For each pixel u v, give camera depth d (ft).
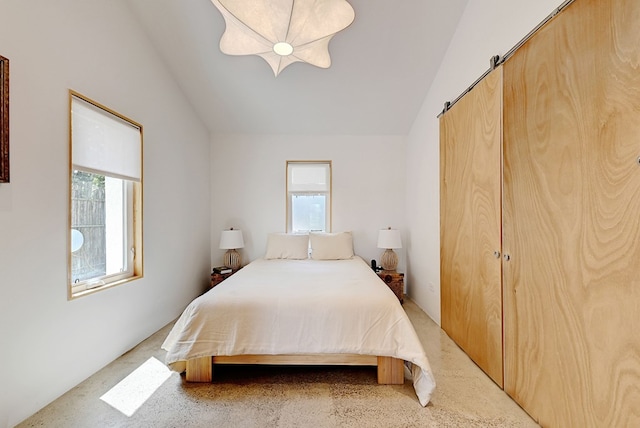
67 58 5.97
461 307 7.86
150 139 8.83
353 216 13.51
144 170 8.52
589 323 4.01
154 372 6.63
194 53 9.37
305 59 7.06
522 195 5.40
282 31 5.84
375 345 6.03
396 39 8.98
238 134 13.47
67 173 5.95
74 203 6.51
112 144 7.27
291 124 12.82
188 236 11.27
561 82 4.48
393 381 6.19
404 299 12.52
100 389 5.97
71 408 5.37
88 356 6.41
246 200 13.50
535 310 5.04
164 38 8.85
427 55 9.42
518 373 5.48
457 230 8.15
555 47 4.59
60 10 5.80
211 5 8.02
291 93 11.09
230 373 6.66
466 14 7.96
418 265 11.71
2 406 4.72
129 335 7.75
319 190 13.64
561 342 4.49
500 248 6.07
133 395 5.78
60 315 5.76
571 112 4.30
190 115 11.46
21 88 5.05
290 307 6.26
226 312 6.26
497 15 6.49
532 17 5.37
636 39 3.40
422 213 11.27
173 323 9.74
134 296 7.97
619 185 3.61
